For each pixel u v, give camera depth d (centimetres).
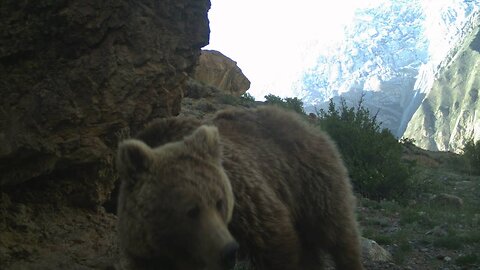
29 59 243
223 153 208
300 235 247
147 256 179
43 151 241
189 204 169
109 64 260
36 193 262
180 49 302
